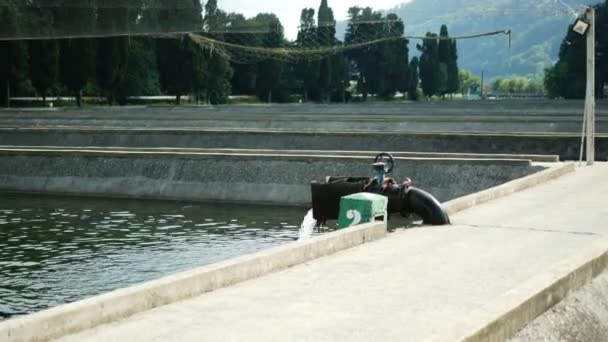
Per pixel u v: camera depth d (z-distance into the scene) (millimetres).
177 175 33031
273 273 11633
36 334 8211
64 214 28391
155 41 97000
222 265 10891
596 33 123375
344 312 9602
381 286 10891
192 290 10273
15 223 26328
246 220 26844
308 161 31406
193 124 54906
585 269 11922
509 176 28812
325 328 8953
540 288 10352
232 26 46625
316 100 121812
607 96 136125
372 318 9352
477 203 19344
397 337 8656
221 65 99812
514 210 18328
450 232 15375
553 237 14820
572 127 48062
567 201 19844
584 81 128125
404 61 137750
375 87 136000
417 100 149375
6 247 22016
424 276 11500
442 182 29516
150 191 33031
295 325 9062
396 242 14234
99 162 34500
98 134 44188
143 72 99562
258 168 31969
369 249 13539
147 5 34750
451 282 11156
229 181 32125
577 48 127562
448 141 37688
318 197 19109
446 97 192250
